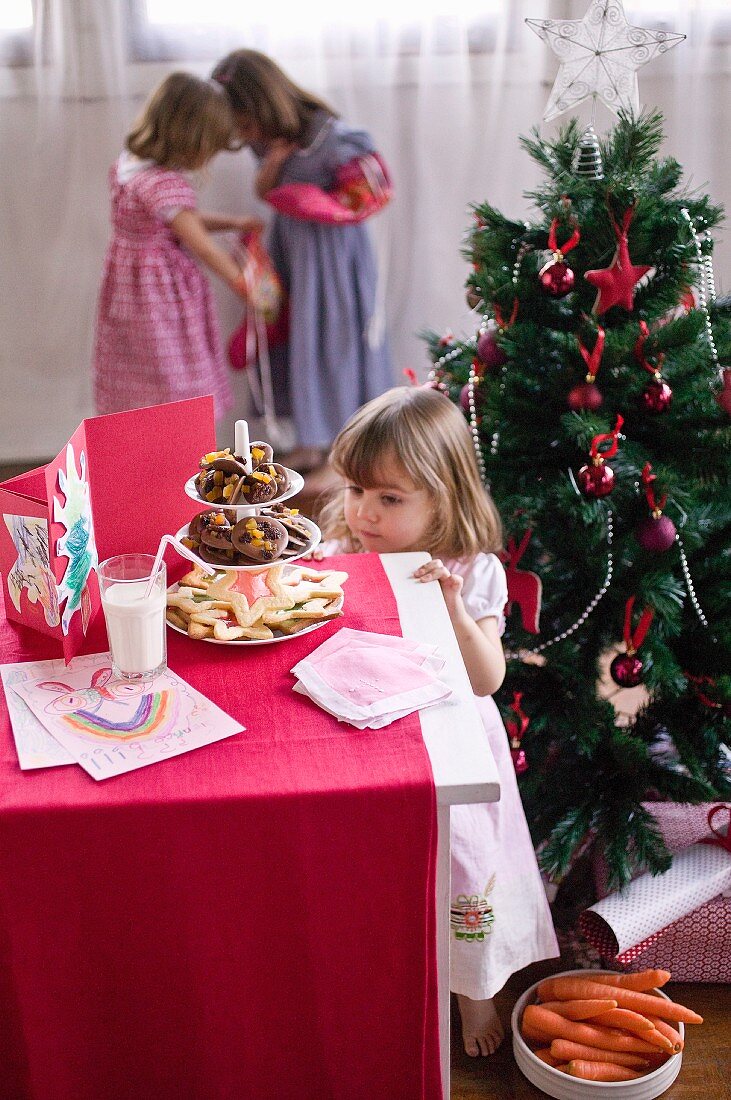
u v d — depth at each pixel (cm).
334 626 119
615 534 153
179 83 273
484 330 157
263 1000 102
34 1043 101
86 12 294
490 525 153
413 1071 105
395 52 304
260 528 113
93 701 105
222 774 94
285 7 298
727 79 300
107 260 293
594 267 147
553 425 152
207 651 115
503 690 164
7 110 302
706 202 148
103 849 92
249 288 297
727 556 159
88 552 118
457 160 316
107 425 122
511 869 144
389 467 147
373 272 309
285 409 327
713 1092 138
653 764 163
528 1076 137
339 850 94
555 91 153
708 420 148
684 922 151
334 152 291
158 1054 104
